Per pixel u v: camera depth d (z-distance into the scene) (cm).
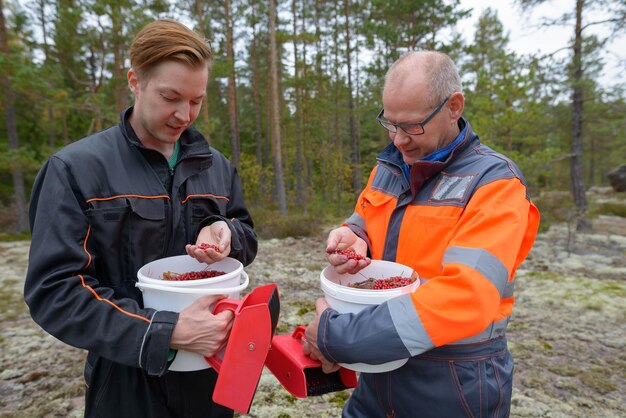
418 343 109
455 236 122
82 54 1109
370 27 1412
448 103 131
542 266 689
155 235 138
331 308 126
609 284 557
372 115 2305
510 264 115
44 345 371
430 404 133
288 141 2430
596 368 324
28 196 1692
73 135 1777
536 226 136
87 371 141
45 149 1110
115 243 130
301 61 2069
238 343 108
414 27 1436
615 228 1147
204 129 1096
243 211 176
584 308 466
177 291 115
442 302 109
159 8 995
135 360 112
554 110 1236
